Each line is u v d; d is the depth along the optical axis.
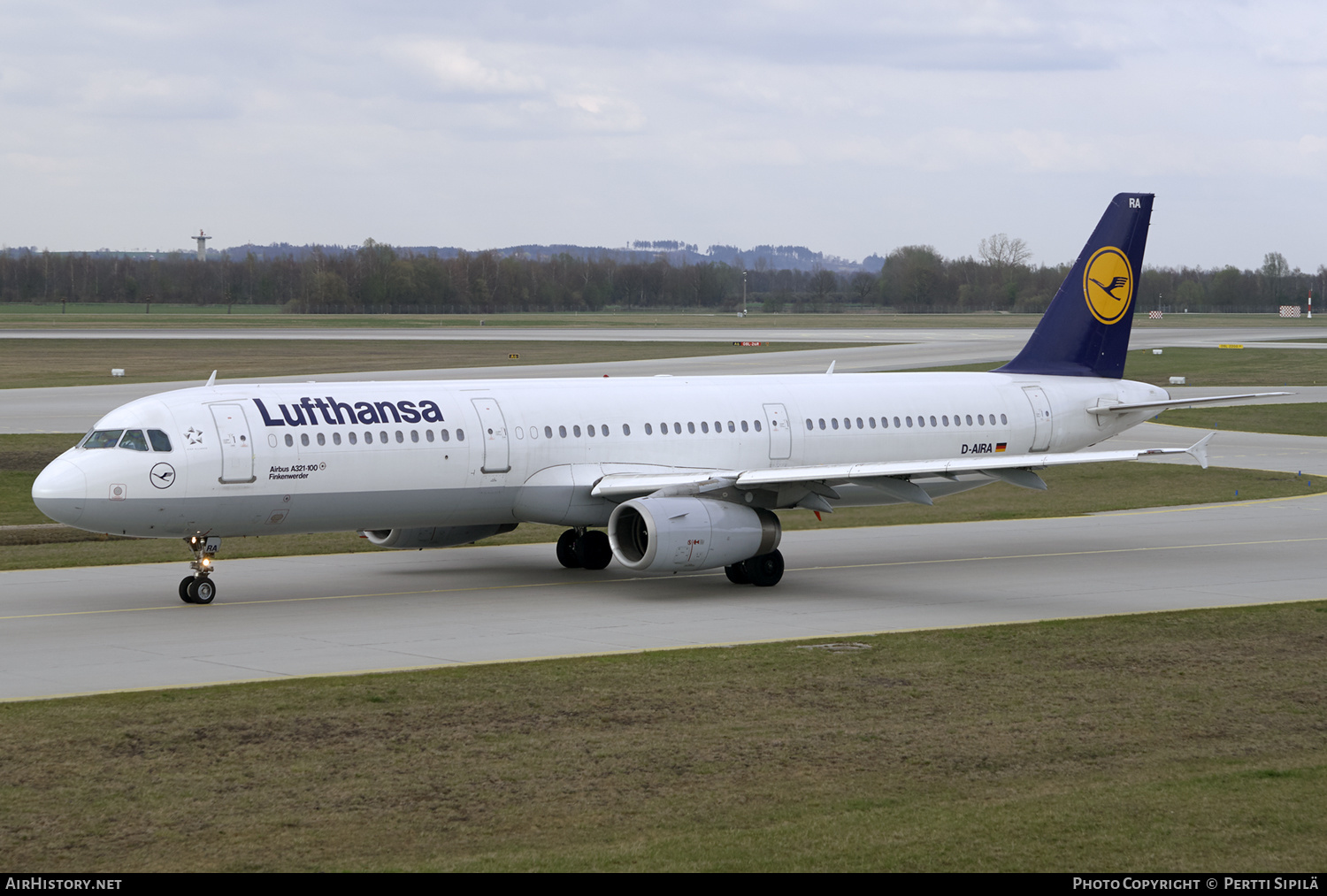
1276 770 51.28
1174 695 63.53
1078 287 121.50
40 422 195.62
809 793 48.84
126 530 84.44
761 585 95.50
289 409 88.62
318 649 73.62
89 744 54.59
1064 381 120.62
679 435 101.88
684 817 46.12
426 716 59.12
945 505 143.75
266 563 105.44
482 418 94.62
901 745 55.00
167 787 49.22
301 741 55.19
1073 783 49.97
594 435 98.50
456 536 103.31
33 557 106.31
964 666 69.62
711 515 91.00
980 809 46.62
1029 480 95.12
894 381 114.44
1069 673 68.12
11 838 44.00
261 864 41.66
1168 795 47.97
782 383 110.06
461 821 45.75
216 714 59.31
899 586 95.88
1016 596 91.69
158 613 84.31
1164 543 117.12
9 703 60.84
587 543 102.88
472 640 76.31
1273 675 67.88
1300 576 99.81
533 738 55.88
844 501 105.31
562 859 41.97
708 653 72.56
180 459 84.06
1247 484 158.00
